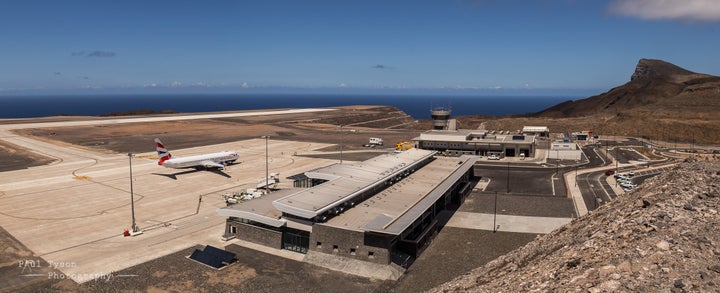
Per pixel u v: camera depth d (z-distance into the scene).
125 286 49.25
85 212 78.38
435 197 69.44
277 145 170.38
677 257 22.98
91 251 59.84
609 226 31.70
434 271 53.75
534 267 31.61
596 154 147.00
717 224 26.61
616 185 100.75
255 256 57.97
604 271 23.53
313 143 177.75
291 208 57.53
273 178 106.06
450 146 145.88
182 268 54.16
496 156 138.62
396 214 60.09
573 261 27.56
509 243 63.59
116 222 72.88
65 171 113.94
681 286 20.30
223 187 99.44
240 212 62.94
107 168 118.44
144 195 91.06
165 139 179.12
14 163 124.38
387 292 48.25
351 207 63.97
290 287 49.28
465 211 80.00
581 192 94.31
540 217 76.38
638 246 25.27
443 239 65.19
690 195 32.72
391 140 189.62
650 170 117.81
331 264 54.72
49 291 47.91
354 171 80.69
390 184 78.06
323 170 81.69
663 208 30.38
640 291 20.61
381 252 53.56
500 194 93.00
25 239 64.38
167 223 72.56
